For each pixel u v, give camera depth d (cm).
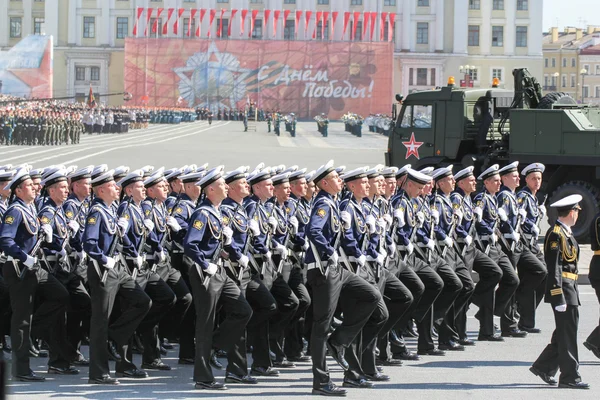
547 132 2950
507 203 1816
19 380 1445
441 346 1703
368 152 7769
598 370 1534
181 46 14500
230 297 1422
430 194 1733
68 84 15512
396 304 1514
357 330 1409
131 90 14562
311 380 1480
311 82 14550
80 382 1448
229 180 1452
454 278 1667
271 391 1396
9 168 1599
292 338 1623
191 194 1659
